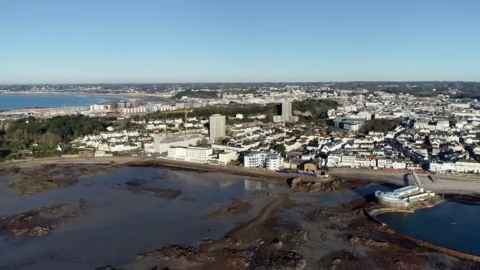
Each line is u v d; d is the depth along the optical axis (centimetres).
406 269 19475
